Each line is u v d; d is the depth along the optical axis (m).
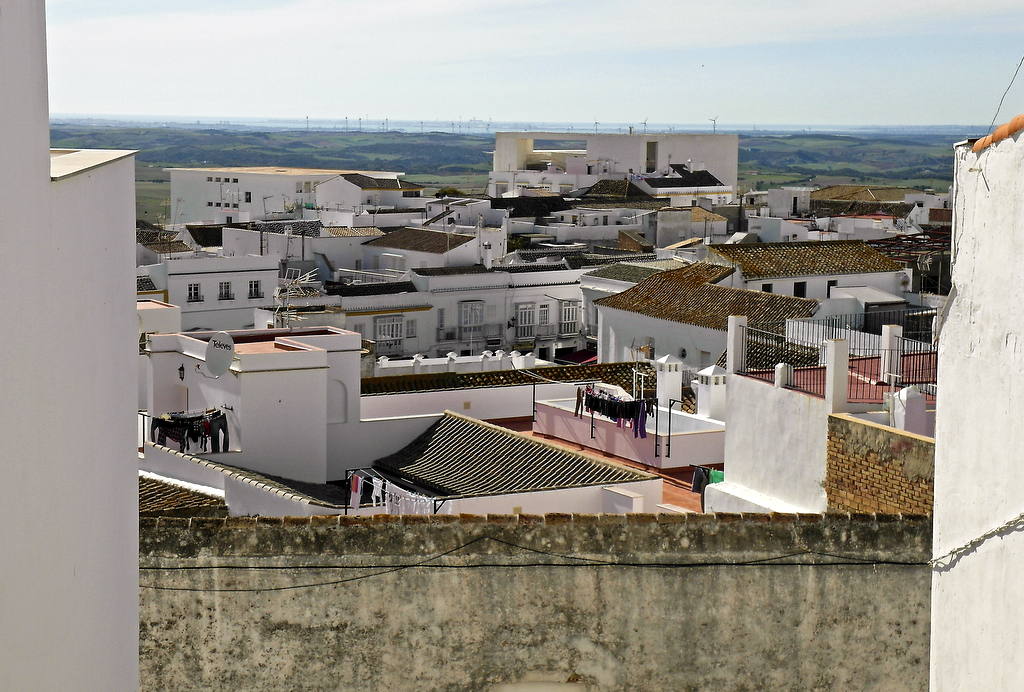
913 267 68.44
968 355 10.17
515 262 102.44
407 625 15.45
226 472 29.36
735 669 15.98
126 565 10.61
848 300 57.00
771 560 15.98
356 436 36.72
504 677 15.62
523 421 41.03
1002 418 9.45
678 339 57.78
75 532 8.23
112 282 9.71
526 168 194.75
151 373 37.38
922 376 23.05
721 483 24.12
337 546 15.30
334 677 15.40
